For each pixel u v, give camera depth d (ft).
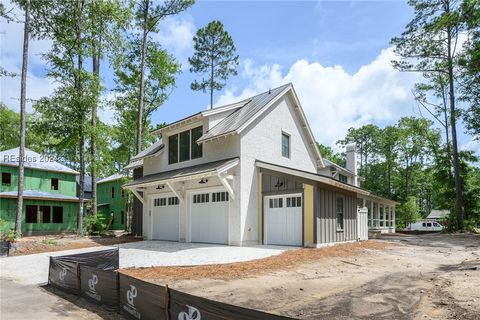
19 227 56.75
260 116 52.26
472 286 22.12
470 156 100.63
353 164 109.81
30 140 134.10
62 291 26.00
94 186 81.46
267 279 25.76
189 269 30.04
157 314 16.03
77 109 71.31
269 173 48.62
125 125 100.37
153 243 53.98
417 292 21.35
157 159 64.90
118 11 76.23
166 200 61.11
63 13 73.61
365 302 19.35
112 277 20.31
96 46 75.77
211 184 50.88
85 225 76.48
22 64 62.39
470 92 93.20
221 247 44.27
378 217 93.50
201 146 54.80
